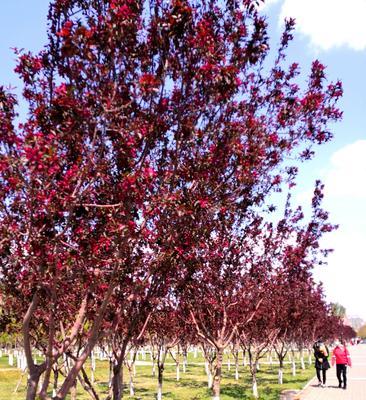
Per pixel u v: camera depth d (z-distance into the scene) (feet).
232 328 45.78
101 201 19.27
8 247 17.63
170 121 19.62
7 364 150.30
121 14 16.89
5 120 17.01
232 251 38.83
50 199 16.55
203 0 20.29
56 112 17.63
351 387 70.38
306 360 183.32
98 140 18.49
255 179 22.90
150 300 25.82
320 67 22.94
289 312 65.62
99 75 17.83
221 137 20.61
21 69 18.53
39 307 27.55
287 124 22.45
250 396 65.00
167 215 20.43
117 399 25.43
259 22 20.12
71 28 16.99
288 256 43.52
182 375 113.60
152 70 19.08
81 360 19.26
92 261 18.58
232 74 18.19
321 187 43.21
